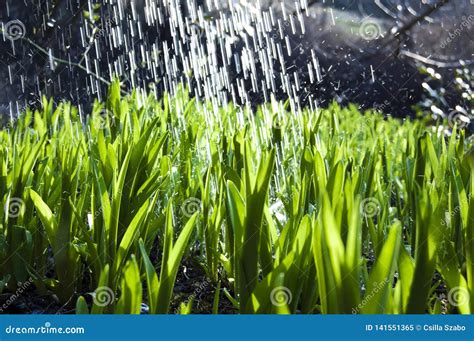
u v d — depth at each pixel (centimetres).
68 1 504
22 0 507
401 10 635
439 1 604
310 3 524
